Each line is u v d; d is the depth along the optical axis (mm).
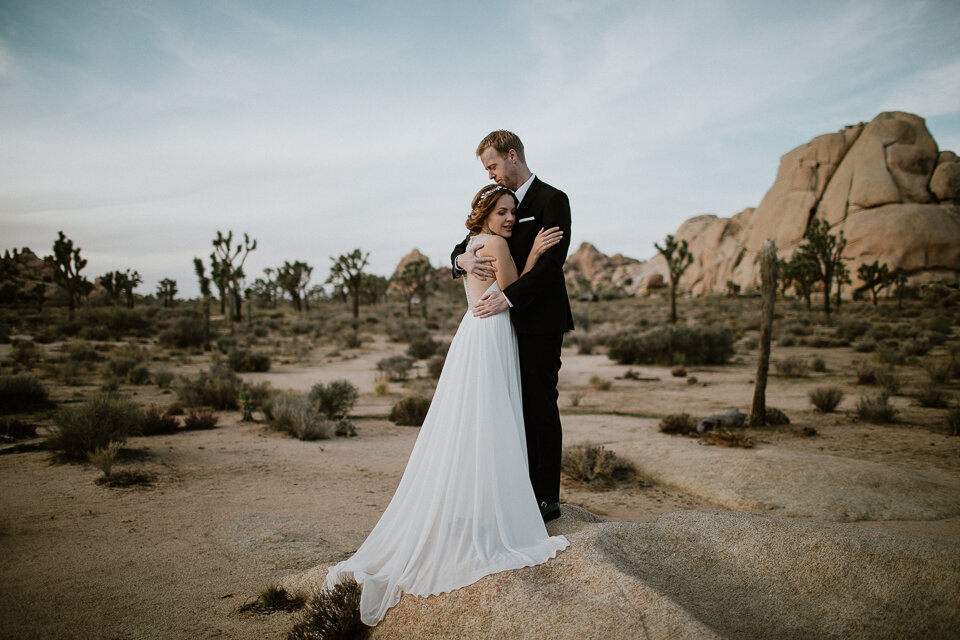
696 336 24797
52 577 4094
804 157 93188
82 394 14406
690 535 2814
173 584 4004
